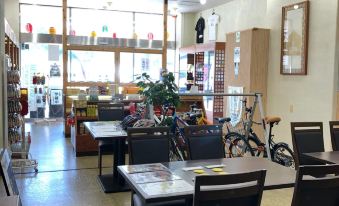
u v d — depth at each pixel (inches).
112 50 353.1
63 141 298.5
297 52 238.2
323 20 218.2
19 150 230.4
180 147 186.5
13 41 295.7
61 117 418.3
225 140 222.1
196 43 419.2
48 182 189.9
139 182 95.8
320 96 221.0
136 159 133.5
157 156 136.5
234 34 288.0
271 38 267.0
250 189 83.1
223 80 335.6
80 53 372.2
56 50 402.0
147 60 410.9
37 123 392.2
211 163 120.6
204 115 289.9
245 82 272.4
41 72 406.6
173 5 377.1
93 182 191.0
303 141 158.7
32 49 402.3
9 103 225.1
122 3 383.2
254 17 306.7
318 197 92.3
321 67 219.9
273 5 263.9
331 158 133.0
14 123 230.4
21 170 209.9
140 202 114.1
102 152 201.0
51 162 231.8
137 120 184.4
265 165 118.6
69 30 405.1
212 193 79.3
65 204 159.2
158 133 139.6
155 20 442.0
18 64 360.8
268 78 270.7
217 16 370.9
